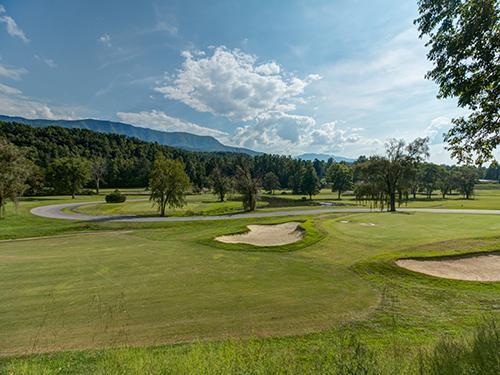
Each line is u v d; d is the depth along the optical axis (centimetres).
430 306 809
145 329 686
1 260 1367
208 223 2928
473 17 607
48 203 5106
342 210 4081
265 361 450
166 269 1214
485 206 4184
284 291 937
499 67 591
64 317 752
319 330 667
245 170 4625
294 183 9856
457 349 407
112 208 4453
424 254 1312
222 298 876
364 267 1196
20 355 573
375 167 3919
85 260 1370
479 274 1108
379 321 712
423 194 9225
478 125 694
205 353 503
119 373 441
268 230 2383
